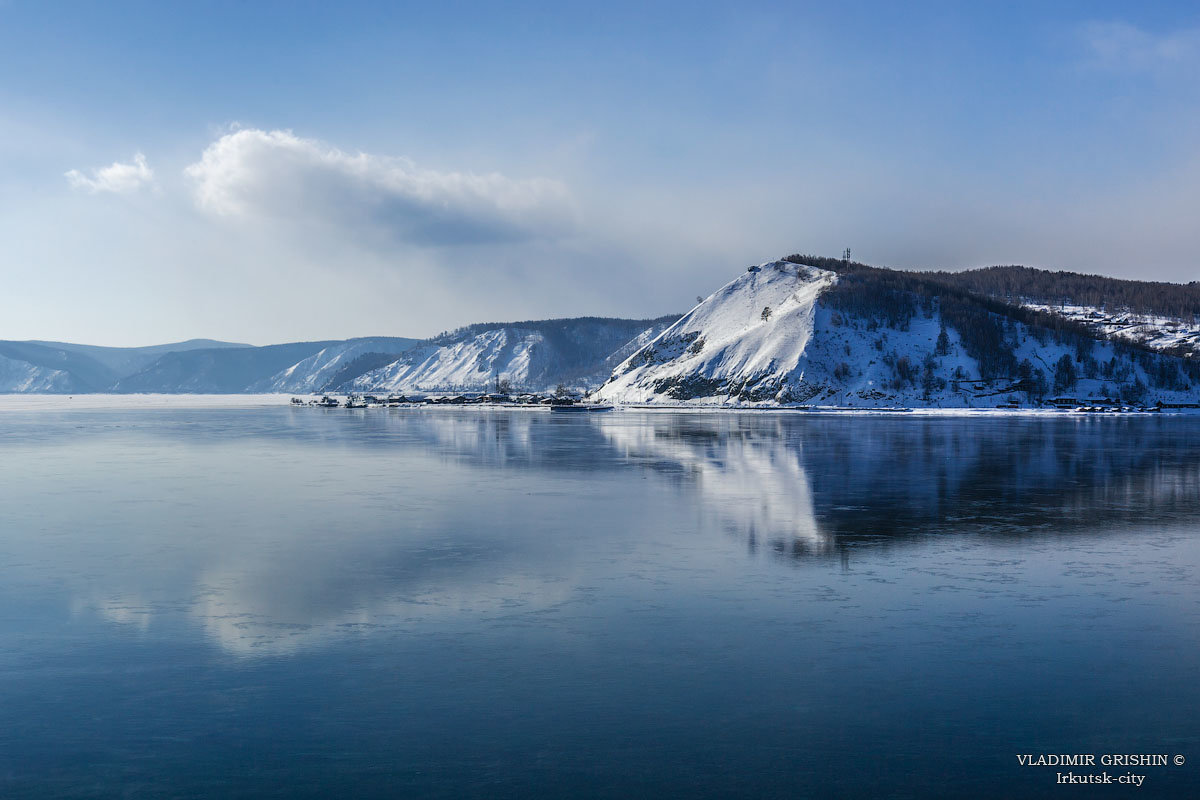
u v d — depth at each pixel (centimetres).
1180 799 1616
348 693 2103
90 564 3466
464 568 3353
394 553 3641
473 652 2380
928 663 2289
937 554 3594
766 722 1938
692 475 6481
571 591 3002
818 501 5084
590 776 1705
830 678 2186
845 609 2775
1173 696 2077
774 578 3180
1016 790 1655
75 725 1947
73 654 2389
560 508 4859
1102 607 2795
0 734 1902
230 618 2705
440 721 1948
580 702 2044
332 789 1664
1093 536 3981
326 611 2775
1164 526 4231
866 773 1716
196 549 3750
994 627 2589
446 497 5344
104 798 1641
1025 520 4403
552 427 13812
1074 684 2147
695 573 3262
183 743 1855
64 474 6869
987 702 2042
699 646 2422
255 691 2120
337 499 5281
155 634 2552
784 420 16175
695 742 1845
